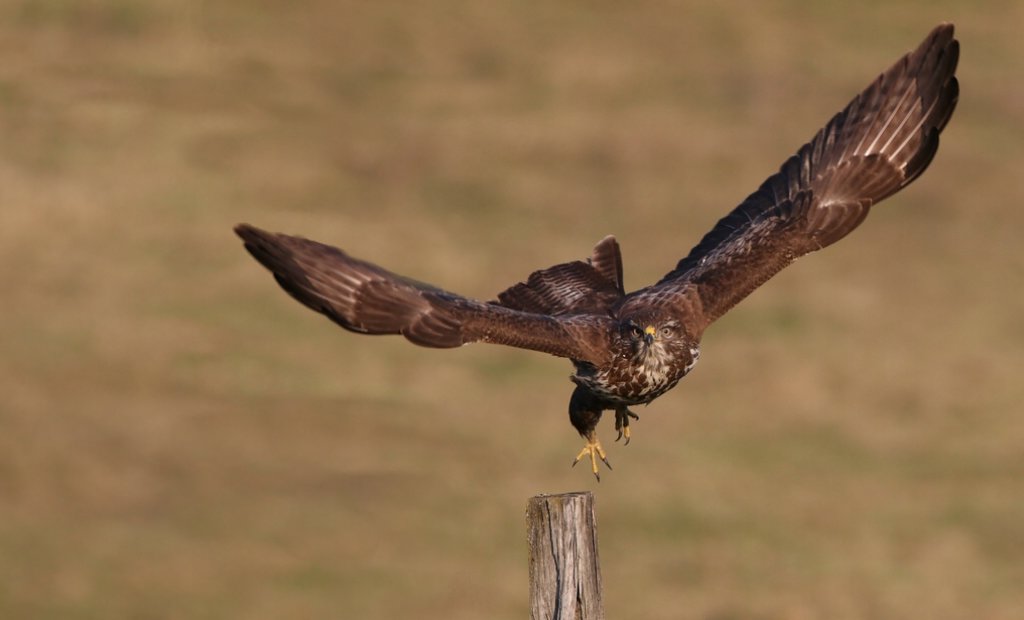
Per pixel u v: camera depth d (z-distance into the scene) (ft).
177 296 106.01
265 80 151.74
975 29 170.91
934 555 75.15
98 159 130.21
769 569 73.00
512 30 168.96
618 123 148.36
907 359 101.40
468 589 69.87
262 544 73.26
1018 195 134.00
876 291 113.60
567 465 84.02
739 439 88.17
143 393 90.27
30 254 110.42
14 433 82.64
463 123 147.33
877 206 130.62
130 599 67.41
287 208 126.93
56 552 71.05
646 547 75.10
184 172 130.31
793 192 32.22
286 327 101.50
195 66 151.84
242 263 112.88
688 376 96.73
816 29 171.42
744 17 172.65
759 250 31.50
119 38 155.22
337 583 69.97
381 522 76.28
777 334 104.17
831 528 77.66
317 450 84.12
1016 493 81.92
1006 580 72.13
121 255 112.68
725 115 151.33
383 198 131.54
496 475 82.28
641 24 171.53
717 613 69.15
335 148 139.33
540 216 130.00
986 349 104.27
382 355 97.91
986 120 148.87
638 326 29.76
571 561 26.43
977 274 118.83
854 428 90.43
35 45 151.02
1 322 99.14
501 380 95.35
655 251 124.47
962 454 87.15
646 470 83.56
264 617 66.54
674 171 139.54
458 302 26.94
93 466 80.48
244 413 88.12
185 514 75.82
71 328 98.84
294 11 166.81
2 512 74.49
